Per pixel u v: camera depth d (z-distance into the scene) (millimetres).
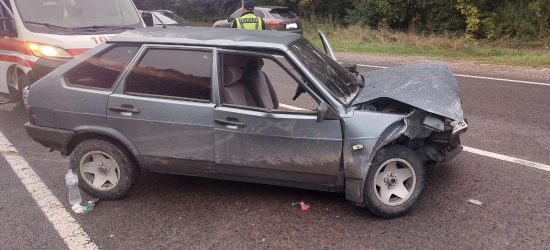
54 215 4113
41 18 6879
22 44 6746
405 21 19734
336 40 17234
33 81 6648
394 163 3881
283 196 4395
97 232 3822
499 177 4664
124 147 4250
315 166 3783
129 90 4125
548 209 3992
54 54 6434
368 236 3656
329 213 4043
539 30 15812
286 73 3863
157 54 4074
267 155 3855
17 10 6855
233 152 3928
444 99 3777
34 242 3676
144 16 7844
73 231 3836
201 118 3918
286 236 3691
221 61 3949
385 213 3865
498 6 16891
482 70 10555
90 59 4242
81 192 4578
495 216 3898
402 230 3730
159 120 4008
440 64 4859
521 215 3904
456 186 4484
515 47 15016
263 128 3793
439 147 4102
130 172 4266
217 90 3910
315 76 3854
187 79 3994
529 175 4695
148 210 4191
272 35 4379
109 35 6910
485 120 6617
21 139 6164
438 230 3711
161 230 3834
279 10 16219
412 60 12477
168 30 4527
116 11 7504
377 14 20156
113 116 4113
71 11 7082
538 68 10406
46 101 4348
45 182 4824
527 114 6859
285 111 3795
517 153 5305
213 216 4051
